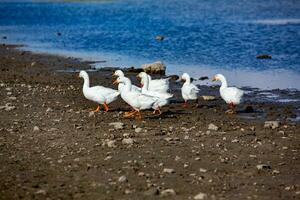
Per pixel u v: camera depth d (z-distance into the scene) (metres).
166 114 22.23
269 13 68.06
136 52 41.09
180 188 13.74
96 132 18.94
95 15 69.38
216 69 33.53
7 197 13.12
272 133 19.08
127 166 15.28
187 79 24.09
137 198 13.06
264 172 15.02
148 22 60.53
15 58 39.44
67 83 29.22
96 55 40.22
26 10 77.81
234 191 13.60
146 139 18.03
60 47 44.81
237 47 42.09
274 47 41.69
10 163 15.59
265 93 26.67
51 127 19.56
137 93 21.00
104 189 13.62
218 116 22.00
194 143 17.62
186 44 44.22
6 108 22.39
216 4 81.44
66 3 86.56
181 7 77.44
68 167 15.21
